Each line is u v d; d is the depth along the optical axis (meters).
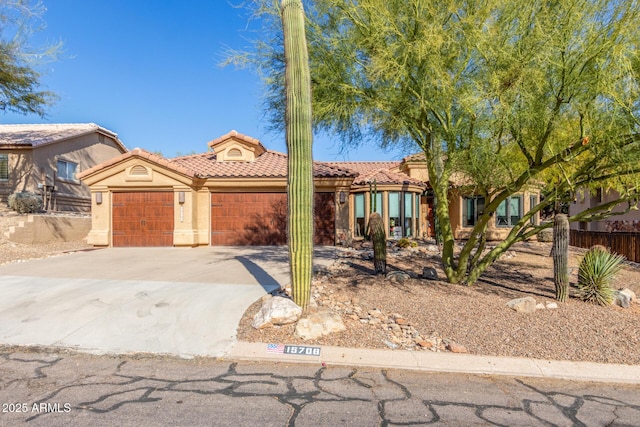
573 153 7.32
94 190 17.02
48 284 9.11
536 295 8.66
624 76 6.11
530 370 5.23
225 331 6.36
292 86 6.78
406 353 5.63
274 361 5.45
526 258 14.27
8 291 8.46
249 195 17.69
